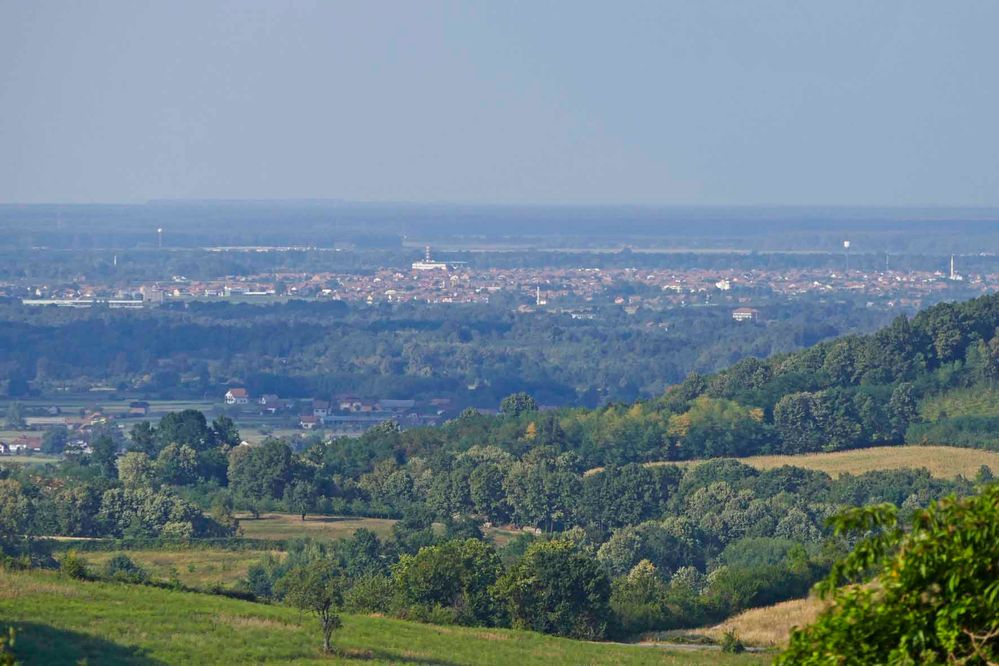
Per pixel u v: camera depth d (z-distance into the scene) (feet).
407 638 354.54
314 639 326.24
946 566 94.48
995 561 93.35
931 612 94.63
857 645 96.32
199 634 311.06
